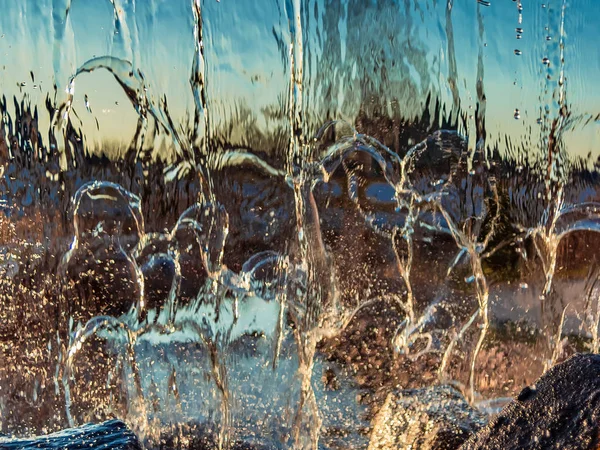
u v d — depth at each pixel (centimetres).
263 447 343
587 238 483
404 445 270
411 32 458
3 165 399
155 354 390
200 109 407
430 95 468
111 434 223
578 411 192
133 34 395
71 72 393
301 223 443
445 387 303
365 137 461
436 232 482
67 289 400
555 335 462
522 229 490
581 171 496
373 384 399
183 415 362
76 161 404
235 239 428
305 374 395
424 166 477
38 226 404
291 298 434
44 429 368
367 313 445
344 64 447
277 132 430
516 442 194
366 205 466
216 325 409
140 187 413
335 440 347
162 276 409
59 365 387
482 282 465
